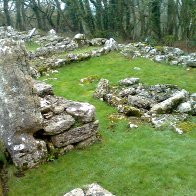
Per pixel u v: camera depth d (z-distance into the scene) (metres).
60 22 52.09
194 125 12.14
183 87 16.36
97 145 11.07
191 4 34.44
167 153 10.44
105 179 9.39
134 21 39.78
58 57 21.81
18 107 9.63
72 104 11.53
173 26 37.72
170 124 12.14
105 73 18.73
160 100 14.21
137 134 11.73
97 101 14.79
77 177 9.54
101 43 25.75
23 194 8.98
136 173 9.54
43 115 10.73
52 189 9.12
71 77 18.45
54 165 10.09
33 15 55.72
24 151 9.77
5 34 31.97
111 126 12.36
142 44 24.48
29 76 9.84
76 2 42.00
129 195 8.73
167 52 22.55
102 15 41.72
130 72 18.77
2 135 9.98
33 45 27.83
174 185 8.98
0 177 9.45
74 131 10.73
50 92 12.62
